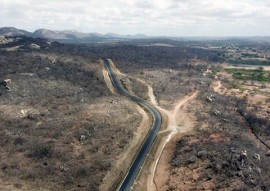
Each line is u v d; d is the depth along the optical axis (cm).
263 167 6888
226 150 7594
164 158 8100
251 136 9375
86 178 6794
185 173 7119
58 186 6419
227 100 13138
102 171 7081
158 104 12506
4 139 8100
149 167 7631
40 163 7188
